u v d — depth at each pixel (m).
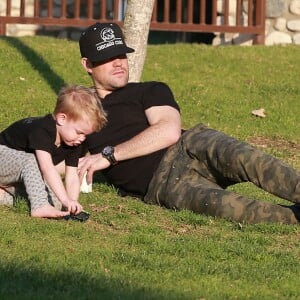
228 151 15.84
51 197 15.62
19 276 11.66
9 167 15.34
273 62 32.41
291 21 36.47
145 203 16.78
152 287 11.56
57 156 15.47
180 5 34.25
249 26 35.16
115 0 33.94
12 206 15.82
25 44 31.56
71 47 32.06
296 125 27.06
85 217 15.02
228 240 14.30
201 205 15.83
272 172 15.46
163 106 16.98
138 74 23.72
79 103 15.07
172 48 33.03
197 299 11.28
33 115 25.53
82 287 11.38
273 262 13.18
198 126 16.91
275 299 11.57
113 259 12.72
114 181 17.25
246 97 28.97
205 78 30.34
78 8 33.91
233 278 12.31
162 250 13.44
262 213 15.42
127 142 16.75
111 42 17.00
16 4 38.06
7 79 28.27
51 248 13.10
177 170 16.47
